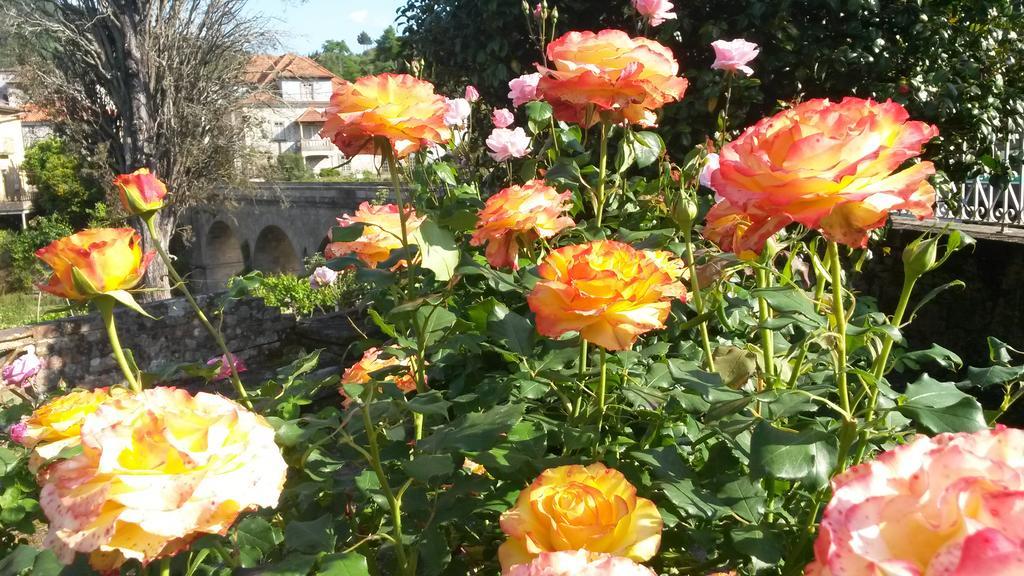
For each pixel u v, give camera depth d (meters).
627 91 1.58
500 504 1.21
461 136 3.36
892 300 5.97
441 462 1.07
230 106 18.30
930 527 0.49
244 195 25.02
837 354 1.14
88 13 17.02
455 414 1.67
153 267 14.61
